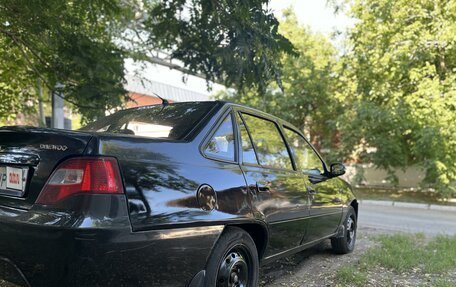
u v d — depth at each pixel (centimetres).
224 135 332
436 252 583
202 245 274
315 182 465
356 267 497
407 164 1598
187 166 279
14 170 256
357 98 1633
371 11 1491
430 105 1351
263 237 352
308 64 1841
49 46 703
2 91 943
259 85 752
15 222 234
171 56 813
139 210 237
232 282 311
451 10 1308
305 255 561
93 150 235
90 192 226
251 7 652
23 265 229
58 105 1234
